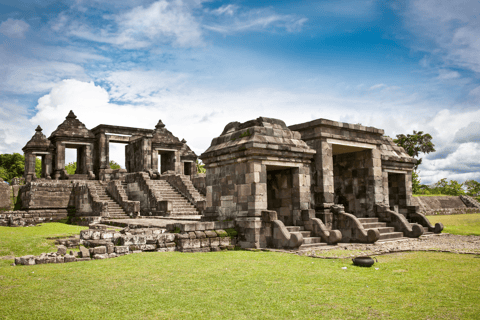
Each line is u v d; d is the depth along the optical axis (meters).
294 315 5.49
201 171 55.44
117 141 35.38
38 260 9.40
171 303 6.05
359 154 17.64
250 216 12.44
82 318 5.35
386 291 6.80
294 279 7.73
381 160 18.84
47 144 32.19
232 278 7.80
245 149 12.55
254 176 12.45
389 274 8.26
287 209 14.31
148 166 32.75
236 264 9.33
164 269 8.64
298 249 11.67
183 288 6.98
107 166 33.84
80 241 12.68
